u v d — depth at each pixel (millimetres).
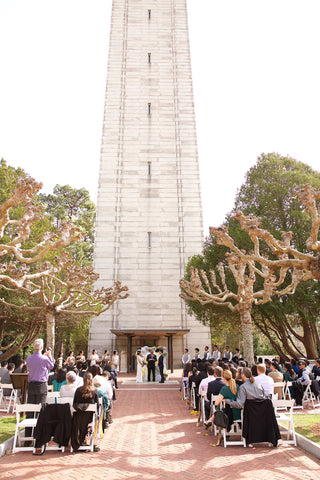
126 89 39375
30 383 8516
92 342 31281
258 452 7527
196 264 27312
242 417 8008
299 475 6262
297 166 28984
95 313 20359
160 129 38000
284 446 7910
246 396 7930
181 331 28125
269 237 10000
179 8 43500
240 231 24281
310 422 9672
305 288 22578
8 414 11289
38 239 27156
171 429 9742
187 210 35375
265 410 7906
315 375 13883
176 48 41594
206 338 31953
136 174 36250
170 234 34594
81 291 18656
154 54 41125
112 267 33344
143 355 23734
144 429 9781
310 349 26250
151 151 37156
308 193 8938
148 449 7918
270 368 13258
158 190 35875
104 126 37719
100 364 14789
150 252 33938
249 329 16828
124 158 36719
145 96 39219
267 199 26469
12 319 26500
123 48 41156
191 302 27062
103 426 9453
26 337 29156
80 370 12039
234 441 8305
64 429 7676
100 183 35719
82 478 6277
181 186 36125
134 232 34469
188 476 6328
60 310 18750
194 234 34656
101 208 34969
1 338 27969
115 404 14000
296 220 25062
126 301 32438
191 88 39906
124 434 9258
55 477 6320
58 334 38406
